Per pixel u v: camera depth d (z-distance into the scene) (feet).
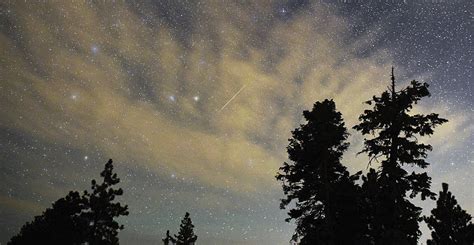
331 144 61.93
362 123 55.77
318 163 62.39
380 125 55.52
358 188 55.26
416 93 54.03
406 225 49.44
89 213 79.71
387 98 55.62
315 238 56.70
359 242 50.52
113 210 81.20
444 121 51.39
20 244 69.87
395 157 52.80
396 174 50.98
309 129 63.62
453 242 57.72
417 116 52.65
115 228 81.05
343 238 54.34
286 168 64.13
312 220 59.98
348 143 62.90
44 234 70.54
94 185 81.97
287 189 63.16
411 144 51.96
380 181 51.47
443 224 59.26
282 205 62.34
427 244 59.62
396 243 44.42
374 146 54.29
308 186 60.95
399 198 50.21
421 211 50.70
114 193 82.38
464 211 59.41
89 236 77.51
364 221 53.57
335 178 62.44
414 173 51.01
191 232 134.62
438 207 60.54
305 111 65.31
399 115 53.57
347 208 55.06
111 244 79.05
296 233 60.75
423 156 52.65
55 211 74.64
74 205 77.30
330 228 55.42
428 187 50.24
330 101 65.51
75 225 74.74
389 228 49.32
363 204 53.78
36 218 74.08
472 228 57.62
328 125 63.36
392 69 58.29
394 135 54.13
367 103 56.80
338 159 62.59
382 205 50.65
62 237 71.41
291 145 64.59
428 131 52.06
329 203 57.31
